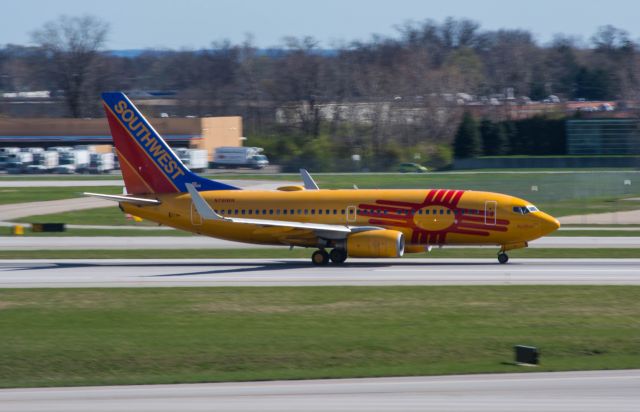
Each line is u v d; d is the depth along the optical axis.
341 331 152.00
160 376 128.62
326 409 107.25
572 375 122.94
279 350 140.00
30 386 123.88
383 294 183.25
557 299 176.25
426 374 125.69
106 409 109.50
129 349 141.12
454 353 138.50
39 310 171.25
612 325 154.88
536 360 130.00
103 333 152.12
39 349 141.62
